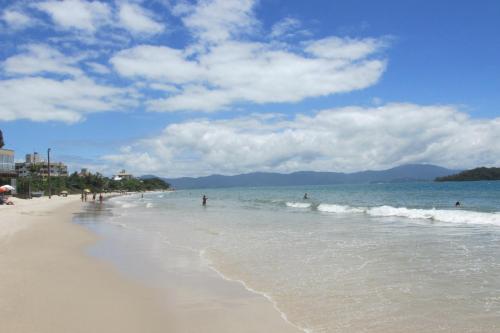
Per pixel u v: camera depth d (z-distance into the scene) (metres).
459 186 113.19
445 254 13.81
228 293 9.62
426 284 10.02
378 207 39.38
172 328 7.31
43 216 34.41
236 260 13.62
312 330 7.19
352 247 15.66
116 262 13.52
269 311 8.24
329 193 94.81
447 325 7.30
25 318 7.51
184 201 79.69
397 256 13.60
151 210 46.31
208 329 7.27
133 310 8.30
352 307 8.38
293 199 69.81
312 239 18.17
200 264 13.12
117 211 44.50
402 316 7.80
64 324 7.31
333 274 11.27
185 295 9.47
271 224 25.70
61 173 186.75
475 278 10.49
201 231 22.38
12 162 84.00
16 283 10.12
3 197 52.16
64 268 12.30
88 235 21.03
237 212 39.28
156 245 17.38
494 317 7.63
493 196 57.47
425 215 29.08
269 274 11.47
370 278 10.71
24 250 15.64
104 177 176.38
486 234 18.64
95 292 9.60
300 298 9.10
